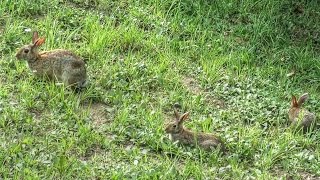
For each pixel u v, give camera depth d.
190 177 10.12
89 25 13.64
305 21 15.64
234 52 13.95
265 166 10.72
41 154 10.07
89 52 12.89
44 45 12.83
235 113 12.00
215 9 15.27
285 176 10.53
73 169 9.84
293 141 11.35
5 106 11.01
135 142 10.77
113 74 12.35
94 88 11.82
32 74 11.93
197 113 11.89
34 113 11.09
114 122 11.11
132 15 14.36
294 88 13.42
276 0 15.88
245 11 15.36
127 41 13.47
